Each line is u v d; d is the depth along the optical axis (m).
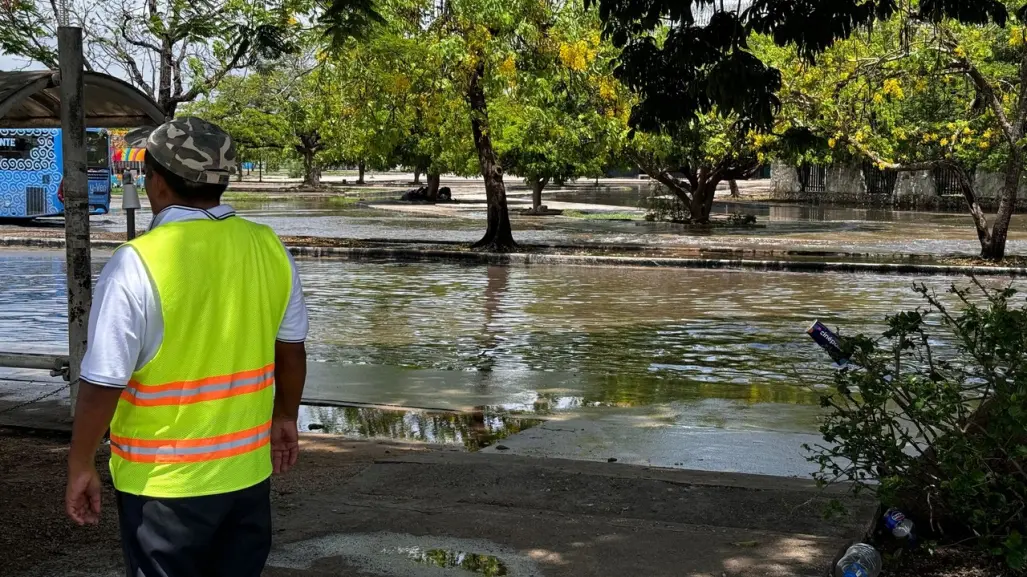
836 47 22.42
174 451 2.69
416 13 22.91
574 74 23.50
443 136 24.44
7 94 6.31
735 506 5.27
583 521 4.93
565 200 53.56
